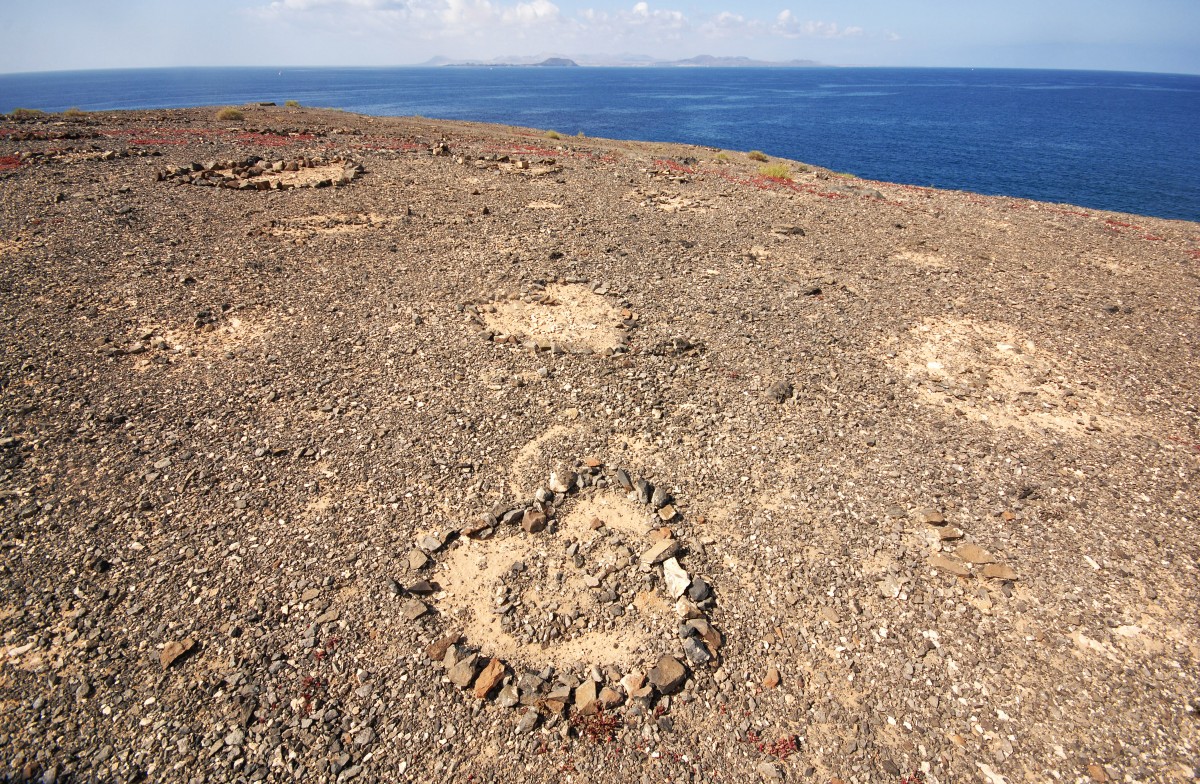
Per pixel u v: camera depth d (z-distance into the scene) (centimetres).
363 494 788
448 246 1638
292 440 877
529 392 1011
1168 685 593
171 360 1050
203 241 1552
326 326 1188
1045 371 1175
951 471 880
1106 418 1031
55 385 957
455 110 13325
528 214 1983
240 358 1069
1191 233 2306
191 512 746
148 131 3056
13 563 664
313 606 643
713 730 557
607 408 980
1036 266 1794
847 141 8700
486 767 518
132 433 872
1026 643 633
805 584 697
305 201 1952
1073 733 555
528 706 562
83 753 507
